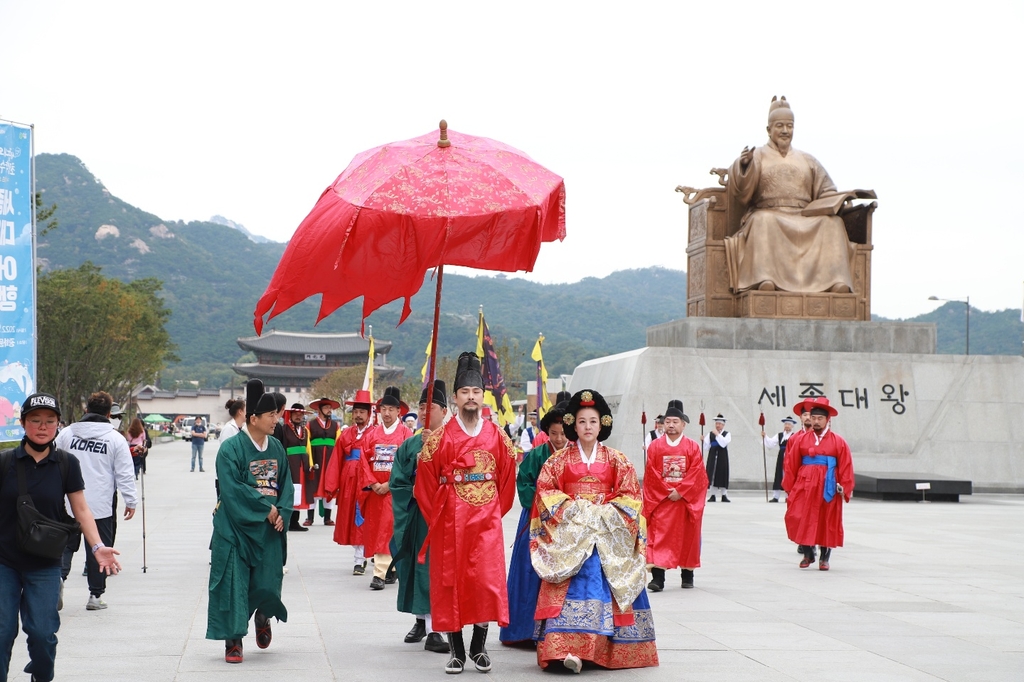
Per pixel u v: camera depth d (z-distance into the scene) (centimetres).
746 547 1528
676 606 1033
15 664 766
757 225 2712
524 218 731
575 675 742
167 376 17050
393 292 763
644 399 2611
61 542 608
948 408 2691
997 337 12925
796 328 2691
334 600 1068
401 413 1642
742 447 2609
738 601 1063
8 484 614
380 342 11838
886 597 1089
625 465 797
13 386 1427
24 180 1434
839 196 2727
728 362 2652
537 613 761
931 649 830
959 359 2727
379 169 732
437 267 766
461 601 742
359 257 737
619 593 753
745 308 2709
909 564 1348
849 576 1244
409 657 795
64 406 5081
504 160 756
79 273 5072
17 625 612
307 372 11756
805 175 2770
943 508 2242
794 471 1323
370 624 933
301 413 1831
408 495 849
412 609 836
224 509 770
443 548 751
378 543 1149
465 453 761
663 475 1145
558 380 5662
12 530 611
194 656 790
